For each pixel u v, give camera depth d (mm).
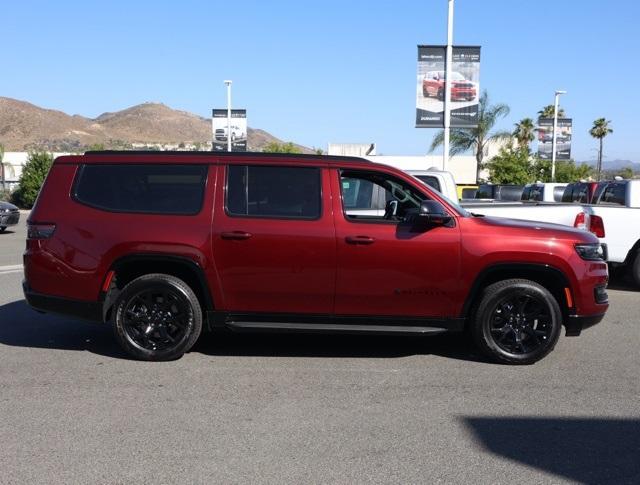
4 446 4309
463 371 6047
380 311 6121
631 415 4973
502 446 4375
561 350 6848
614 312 8906
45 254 6223
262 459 4137
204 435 4504
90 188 6289
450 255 6020
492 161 40156
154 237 6055
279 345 6938
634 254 10508
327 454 4215
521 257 6035
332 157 6312
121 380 5680
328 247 6000
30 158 47531
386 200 7078
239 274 6059
